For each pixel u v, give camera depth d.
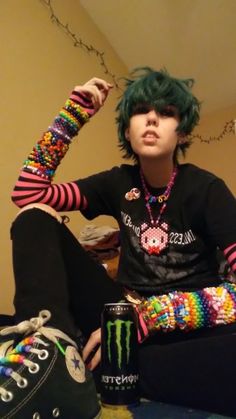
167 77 0.91
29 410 0.53
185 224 0.85
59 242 0.78
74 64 2.08
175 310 0.73
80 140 2.04
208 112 2.73
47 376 0.56
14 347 0.63
